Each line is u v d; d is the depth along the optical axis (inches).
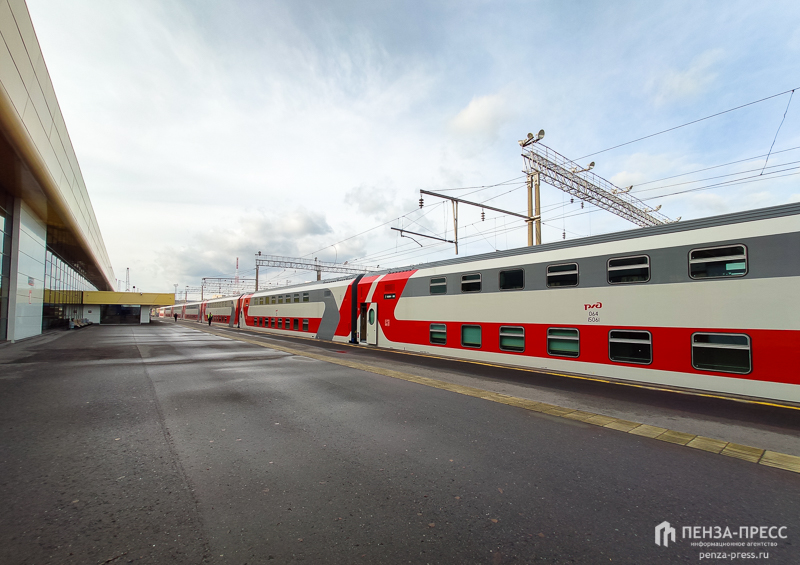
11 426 216.8
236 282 2412.6
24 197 764.0
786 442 207.6
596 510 135.3
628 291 374.3
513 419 246.4
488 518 128.7
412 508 134.5
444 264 585.9
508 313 482.3
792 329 284.4
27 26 541.6
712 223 329.1
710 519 130.5
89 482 149.1
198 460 173.6
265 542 112.2
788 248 289.1
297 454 183.6
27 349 642.8
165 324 1998.0
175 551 106.7
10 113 498.9
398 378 389.4
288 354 602.2
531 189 733.9
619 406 279.6
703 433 221.3
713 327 320.5
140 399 287.7
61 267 1435.8
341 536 116.3
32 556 102.5
